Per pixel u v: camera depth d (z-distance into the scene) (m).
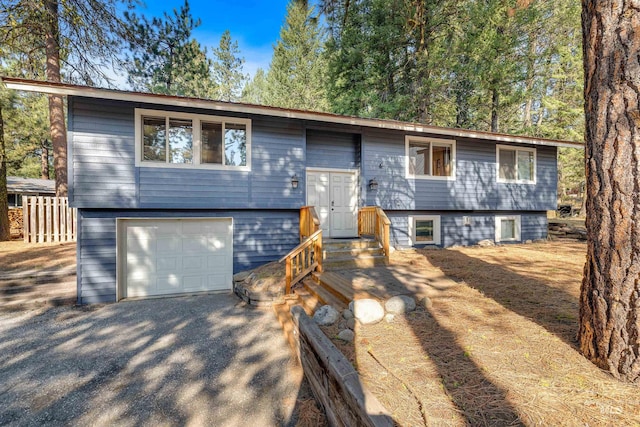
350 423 2.19
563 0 13.95
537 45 15.36
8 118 17.95
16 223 13.54
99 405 3.23
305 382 3.59
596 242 2.39
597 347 2.41
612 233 2.27
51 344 4.66
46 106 20.00
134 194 6.88
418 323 3.60
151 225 7.36
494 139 10.00
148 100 6.34
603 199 2.32
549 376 2.33
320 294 5.31
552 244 10.58
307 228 7.55
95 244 6.77
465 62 13.70
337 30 7.52
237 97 24.48
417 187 9.71
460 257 7.76
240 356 4.25
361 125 8.66
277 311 5.52
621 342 2.23
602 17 2.34
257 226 8.07
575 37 15.06
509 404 2.05
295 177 8.16
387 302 4.07
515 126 18.08
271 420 2.98
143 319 5.71
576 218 18.98
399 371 2.57
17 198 18.92
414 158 9.78
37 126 20.06
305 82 24.11
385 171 9.34
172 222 7.51
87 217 6.73
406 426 1.90
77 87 5.85
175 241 7.54
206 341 4.74
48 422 2.99
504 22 12.53
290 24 23.28
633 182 2.14
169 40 12.52
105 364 4.07
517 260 7.23
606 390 2.12
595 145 2.38
